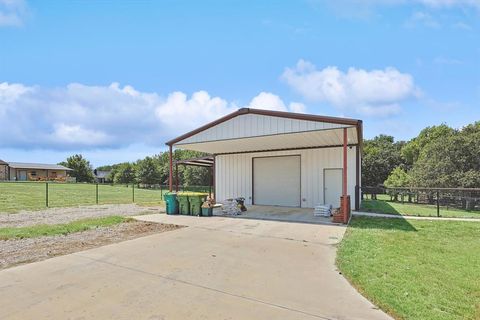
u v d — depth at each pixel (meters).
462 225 9.79
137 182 43.50
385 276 4.75
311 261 5.64
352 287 4.35
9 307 3.62
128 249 6.45
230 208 12.24
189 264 5.39
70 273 4.87
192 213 11.87
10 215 12.23
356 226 9.46
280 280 4.61
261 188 16.41
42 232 8.08
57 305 3.68
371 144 47.19
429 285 4.43
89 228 8.87
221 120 12.53
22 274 4.81
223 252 6.24
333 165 14.41
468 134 23.97
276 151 15.95
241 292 4.13
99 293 4.06
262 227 9.18
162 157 46.22
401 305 3.70
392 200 21.45
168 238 7.58
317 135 11.59
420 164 23.97
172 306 3.67
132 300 3.84
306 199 15.02
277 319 3.36
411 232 8.61
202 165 20.17
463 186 20.33
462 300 3.98
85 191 31.28
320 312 3.54
